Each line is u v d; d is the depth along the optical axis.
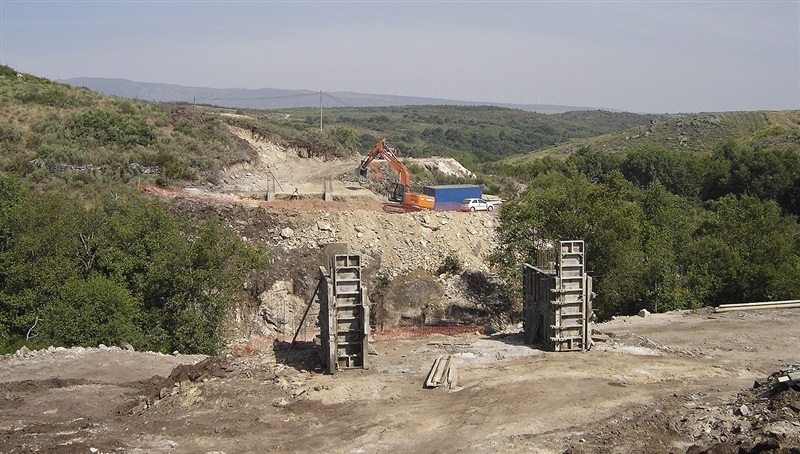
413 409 15.89
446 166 68.38
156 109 60.41
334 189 50.25
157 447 13.97
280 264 37.00
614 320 25.73
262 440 14.32
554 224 32.28
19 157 43.91
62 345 24.52
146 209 31.20
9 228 28.52
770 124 126.06
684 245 35.88
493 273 40.19
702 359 19.78
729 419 13.60
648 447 13.05
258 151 59.31
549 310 20.53
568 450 12.97
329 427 14.98
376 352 20.52
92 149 48.25
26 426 15.35
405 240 41.75
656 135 131.12
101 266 29.62
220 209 40.75
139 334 25.72
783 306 27.83
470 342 22.06
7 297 26.67
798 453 10.96
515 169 88.25
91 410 16.62
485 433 14.34
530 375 18.03
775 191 70.94
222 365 18.97
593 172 89.50
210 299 28.03
